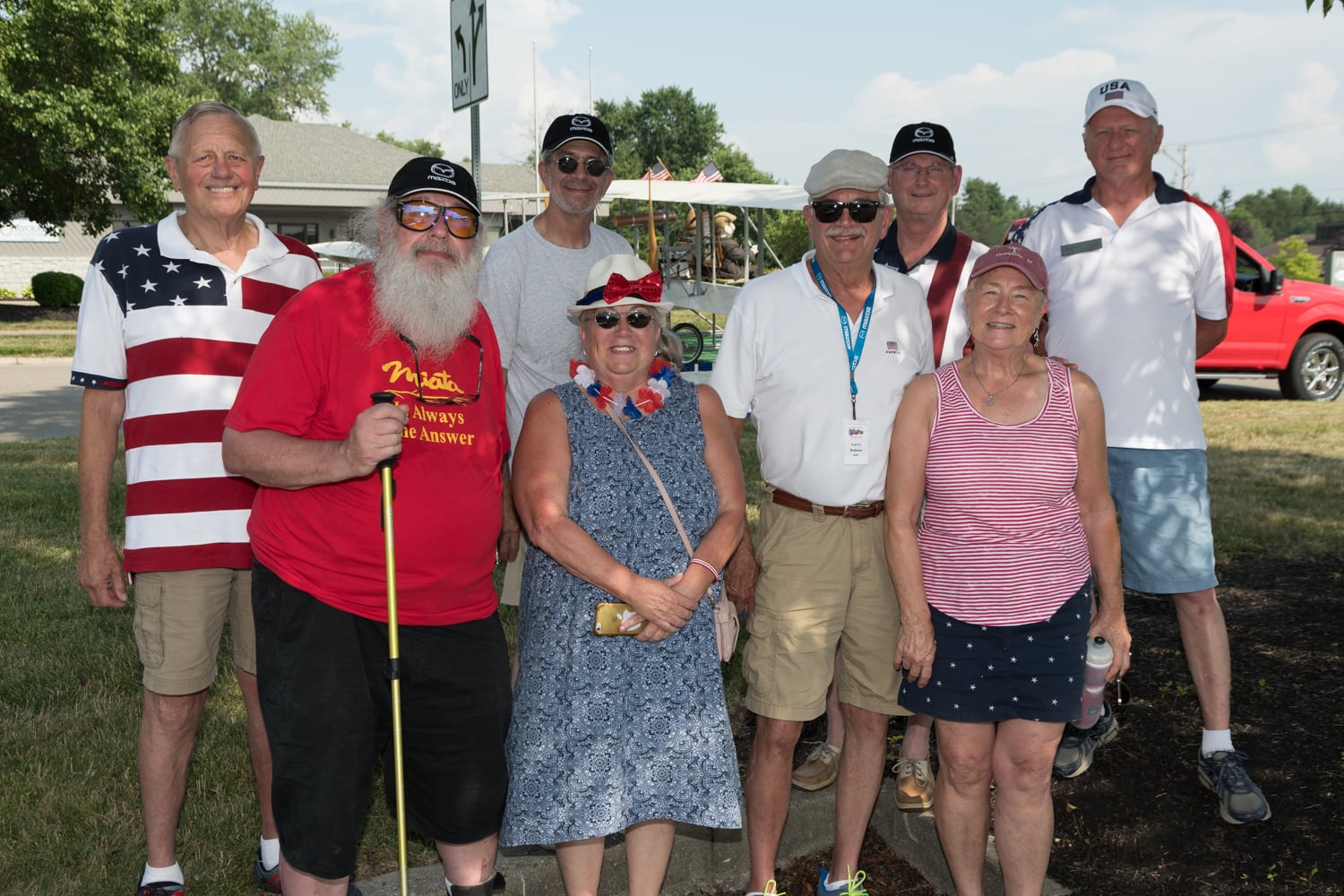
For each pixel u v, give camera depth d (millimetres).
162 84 23422
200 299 2816
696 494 2779
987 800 2891
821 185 2889
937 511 2771
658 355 2930
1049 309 3701
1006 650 2711
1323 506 7184
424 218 2449
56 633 4898
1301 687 4195
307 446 2309
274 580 2418
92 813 3303
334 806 2375
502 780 2609
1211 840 3252
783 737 2965
